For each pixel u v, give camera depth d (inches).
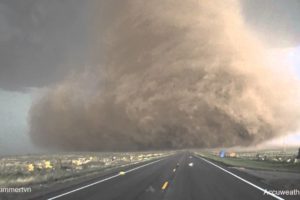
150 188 569.6
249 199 434.0
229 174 887.1
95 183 687.7
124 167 1347.2
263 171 997.2
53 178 825.5
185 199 436.1
